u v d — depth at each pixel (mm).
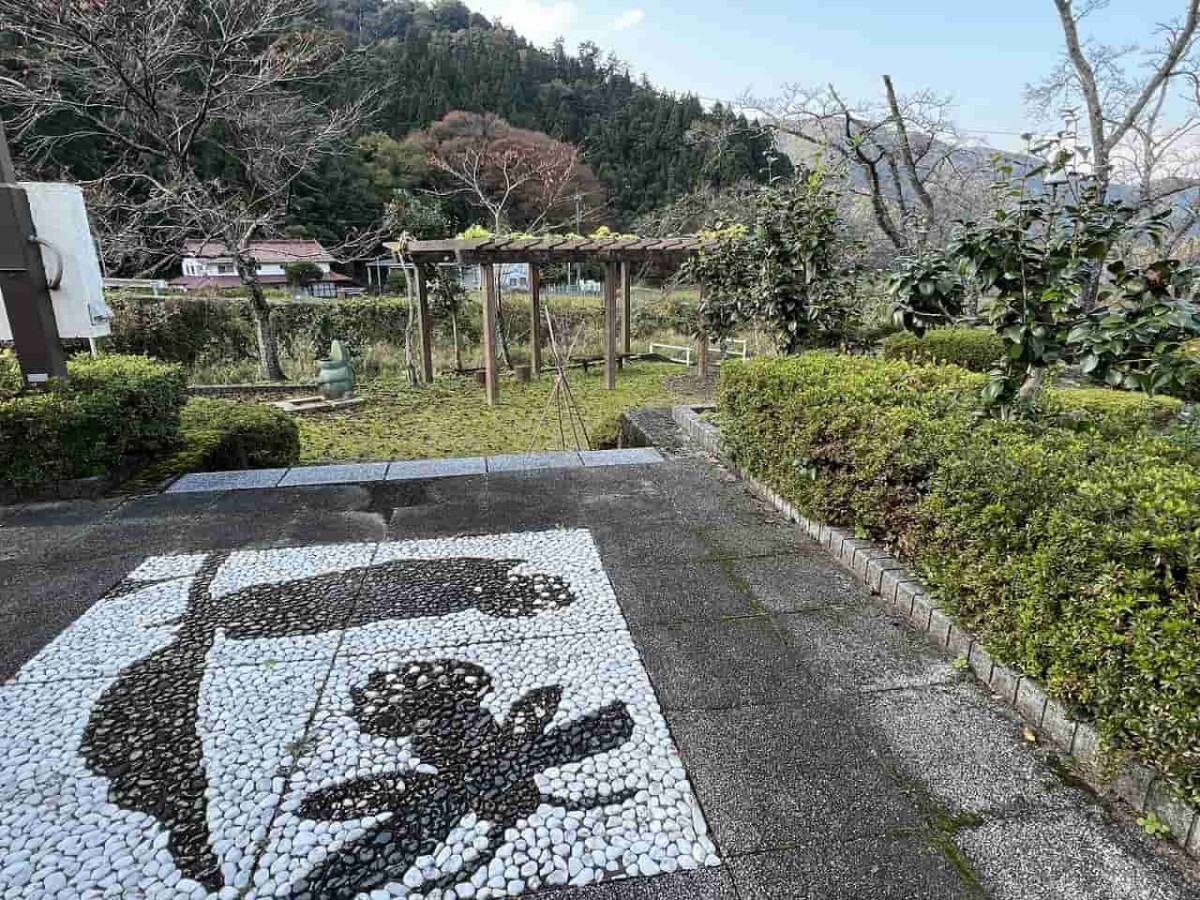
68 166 8773
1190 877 1398
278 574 2873
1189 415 3428
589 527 3418
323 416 8211
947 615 2285
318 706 1974
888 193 11875
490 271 8781
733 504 3758
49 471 3797
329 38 10516
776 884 1394
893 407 2984
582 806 1601
